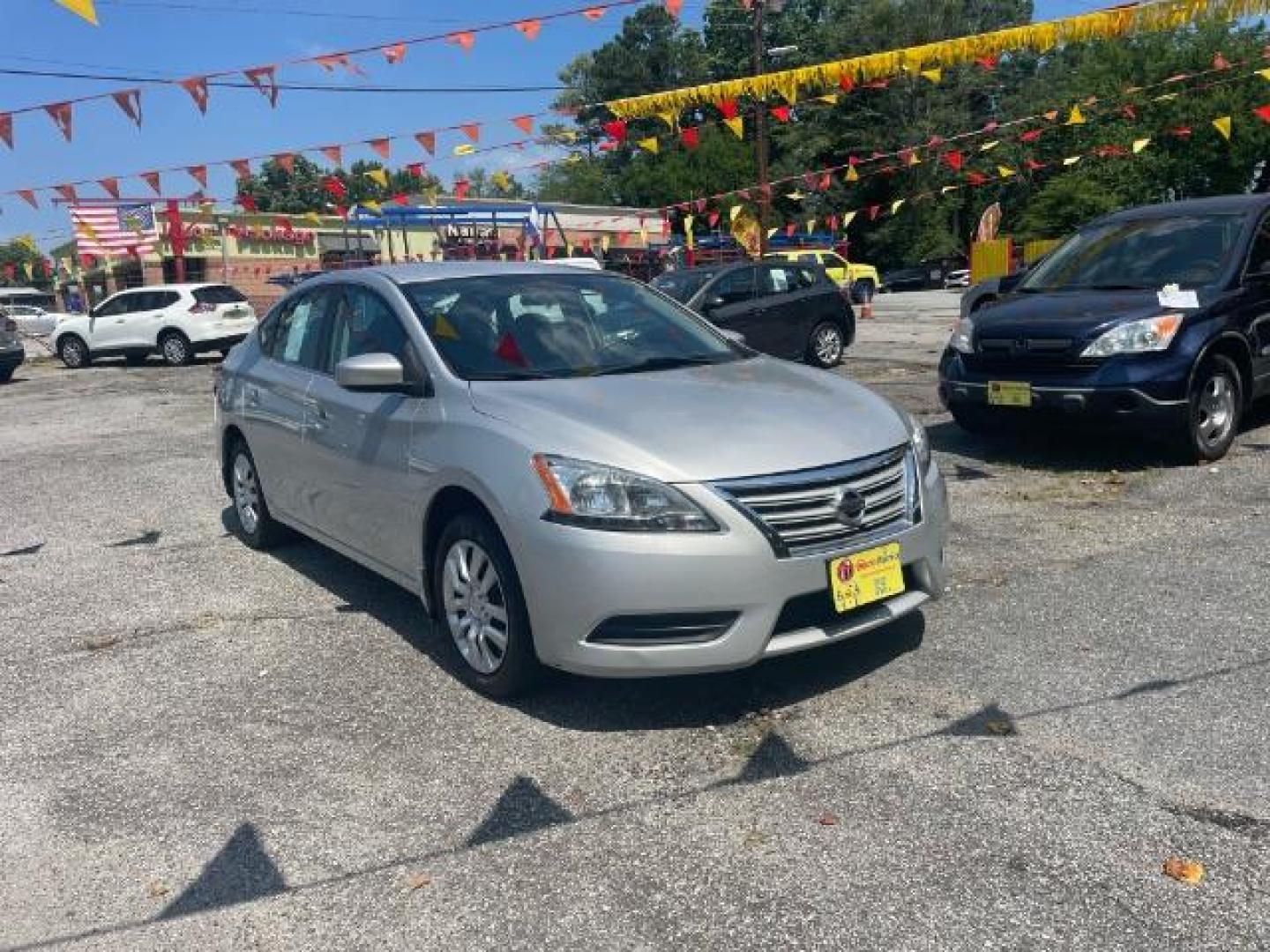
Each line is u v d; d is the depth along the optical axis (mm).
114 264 33625
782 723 3715
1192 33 33031
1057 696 3801
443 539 4191
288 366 5645
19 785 3578
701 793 3289
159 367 21297
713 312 13375
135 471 9234
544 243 24297
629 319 5055
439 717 3930
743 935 2617
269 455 5750
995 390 7227
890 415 4164
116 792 3504
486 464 3859
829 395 4242
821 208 46406
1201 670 3947
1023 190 42250
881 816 3102
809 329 14297
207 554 6328
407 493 4344
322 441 5059
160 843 3186
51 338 27109
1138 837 2932
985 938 2557
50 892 2967
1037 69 45562
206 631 4980
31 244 22219
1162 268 7555
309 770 3584
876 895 2742
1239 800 3084
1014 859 2857
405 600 5273
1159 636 4289
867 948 2545
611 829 3125
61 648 4871
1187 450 6926
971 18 45781
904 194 46938
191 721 4012
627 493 3531
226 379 6344
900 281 47062
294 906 2838
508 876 2920
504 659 3910
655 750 3576
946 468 7344
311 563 6004
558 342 4695
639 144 11539
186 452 10055
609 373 4508
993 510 6262
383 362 4324
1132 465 7121
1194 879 2734
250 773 3582
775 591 3529
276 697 4184
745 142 52312
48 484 8883
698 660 3523
